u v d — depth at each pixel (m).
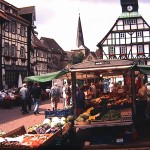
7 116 19.66
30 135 9.66
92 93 15.82
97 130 12.37
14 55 38.66
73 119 11.99
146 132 13.04
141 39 49.22
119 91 15.33
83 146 10.80
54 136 9.59
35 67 54.84
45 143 8.66
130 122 10.92
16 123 16.42
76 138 12.12
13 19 37.88
